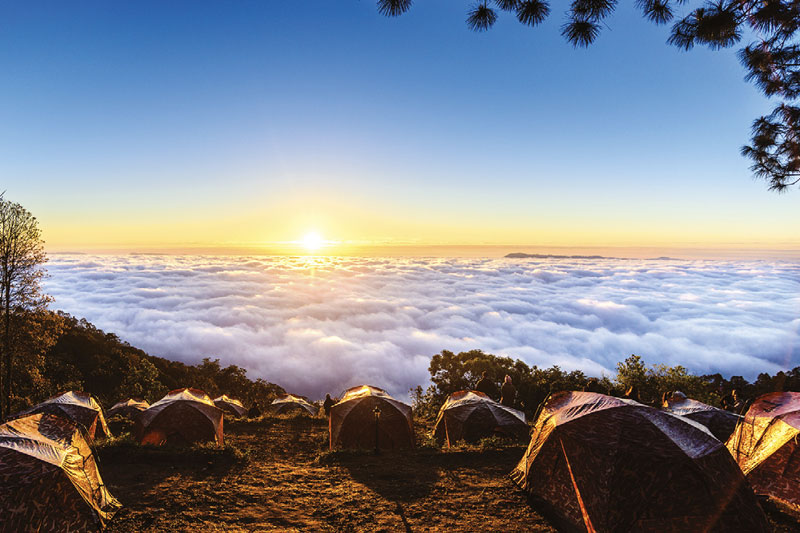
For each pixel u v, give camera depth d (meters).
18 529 6.22
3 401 29.25
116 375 63.00
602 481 6.83
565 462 7.59
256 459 13.12
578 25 7.24
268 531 7.45
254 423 22.41
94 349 68.50
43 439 7.38
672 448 6.75
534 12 7.05
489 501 8.40
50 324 31.19
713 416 11.91
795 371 23.64
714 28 7.47
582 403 8.24
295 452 15.71
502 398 17.66
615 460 6.86
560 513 7.39
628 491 6.62
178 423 16.36
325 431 20.30
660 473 6.59
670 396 15.58
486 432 14.95
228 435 19.16
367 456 12.42
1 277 28.09
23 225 28.91
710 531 6.33
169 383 71.88
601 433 7.30
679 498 6.46
